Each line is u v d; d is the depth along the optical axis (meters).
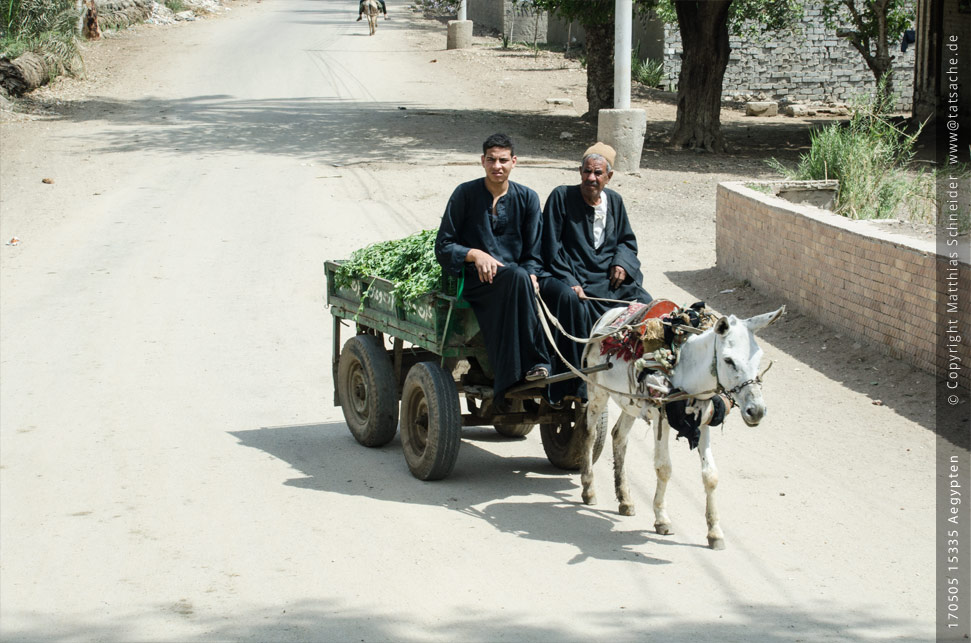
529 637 5.50
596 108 27.20
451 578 6.23
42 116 26.41
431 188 18.81
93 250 15.23
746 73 36.22
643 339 6.56
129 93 30.56
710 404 6.39
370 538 6.83
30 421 9.16
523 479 8.03
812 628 5.57
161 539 6.85
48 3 33.06
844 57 36.28
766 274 12.49
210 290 13.35
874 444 8.32
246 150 22.55
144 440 8.74
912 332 9.67
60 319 12.20
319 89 32.22
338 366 9.09
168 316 12.34
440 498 7.57
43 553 6.67
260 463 8.25
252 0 61.66
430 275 7.79
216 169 20.61
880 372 9.80
